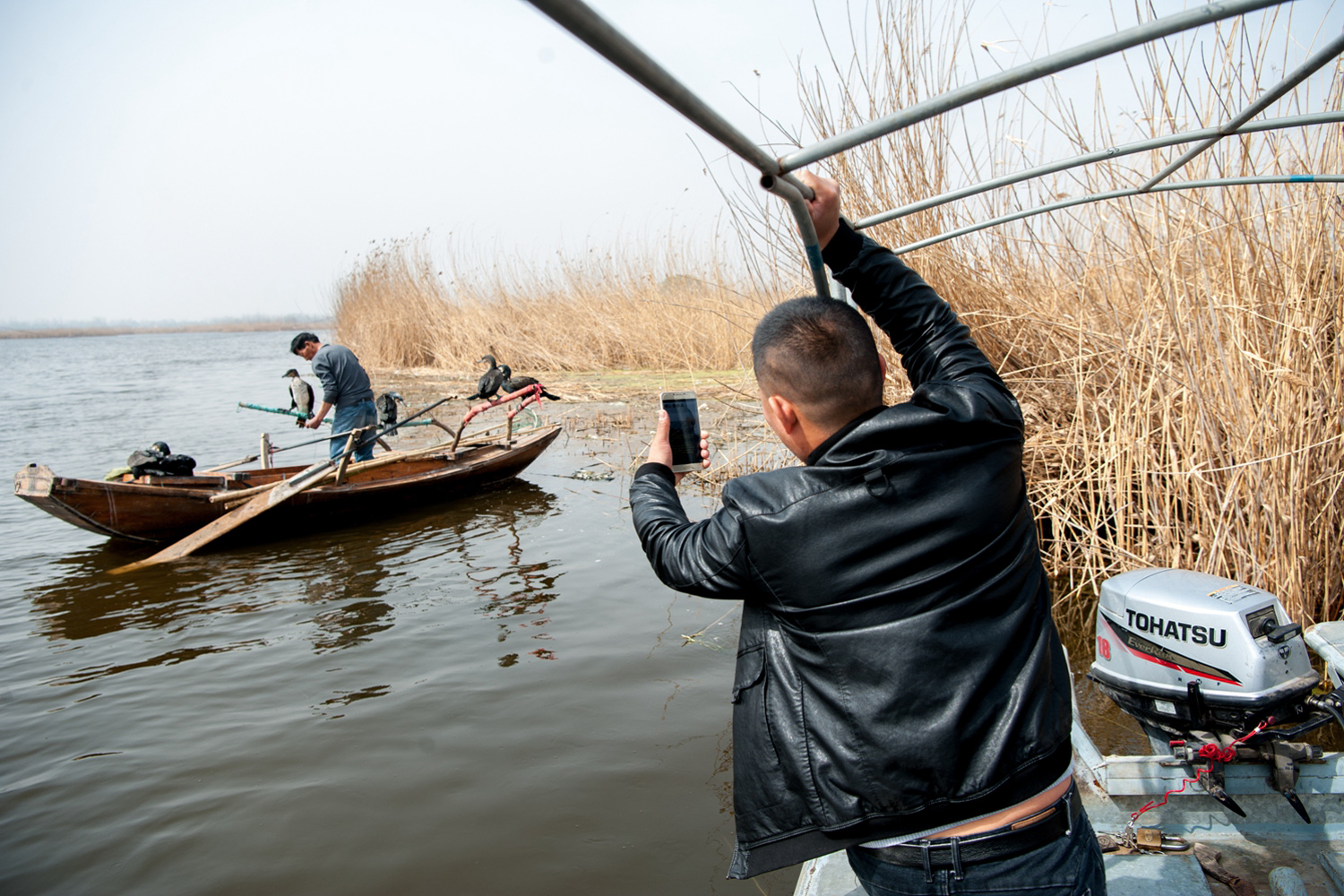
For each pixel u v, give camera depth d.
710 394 10.60
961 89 1.25
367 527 7.29
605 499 7.91
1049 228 5.21
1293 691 2.06
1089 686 3.84
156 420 15.01
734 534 1.34
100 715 3.99
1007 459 1.34
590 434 10.93
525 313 18.70
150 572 6.21
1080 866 1.31
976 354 1.60
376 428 7.54
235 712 3.97
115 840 3.04
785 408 1.43
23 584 6.01
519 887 2.71
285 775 3.42
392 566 6.14
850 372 1.38
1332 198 3.70
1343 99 3.58
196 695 4.17
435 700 3.99
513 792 3.22
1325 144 3.66
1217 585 2.23
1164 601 2.21
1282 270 3.96
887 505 1.27
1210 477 4.14
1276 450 3.79
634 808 3.09
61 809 3.24
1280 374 3.71
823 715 1.30
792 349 1.39
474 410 8.44
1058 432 5.38
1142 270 4.59
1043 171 2.20
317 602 5.44
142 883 2.82
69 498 6.35
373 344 22.25
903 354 1.75
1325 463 3.86
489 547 6.51
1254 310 3.86
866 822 1.27
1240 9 1.17
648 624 4.83
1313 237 3.84
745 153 1.25
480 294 19.67
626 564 5.94
